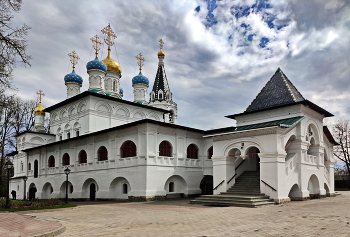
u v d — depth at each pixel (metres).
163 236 9.75
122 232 10.58
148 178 25.28
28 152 42.19
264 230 10.51
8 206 19.33
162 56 51.88
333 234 9.70
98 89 37.69
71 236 9.95
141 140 26.20
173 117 47.47
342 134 46.69
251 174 24.98
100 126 34.84
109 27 42.41
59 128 39.91
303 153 23.94
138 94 43.09
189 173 29.19
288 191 21.73
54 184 35.91
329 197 26.83
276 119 25.47
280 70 28.25
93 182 31.05
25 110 49.16
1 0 16.53
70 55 43.50
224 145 24.03
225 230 10.60
